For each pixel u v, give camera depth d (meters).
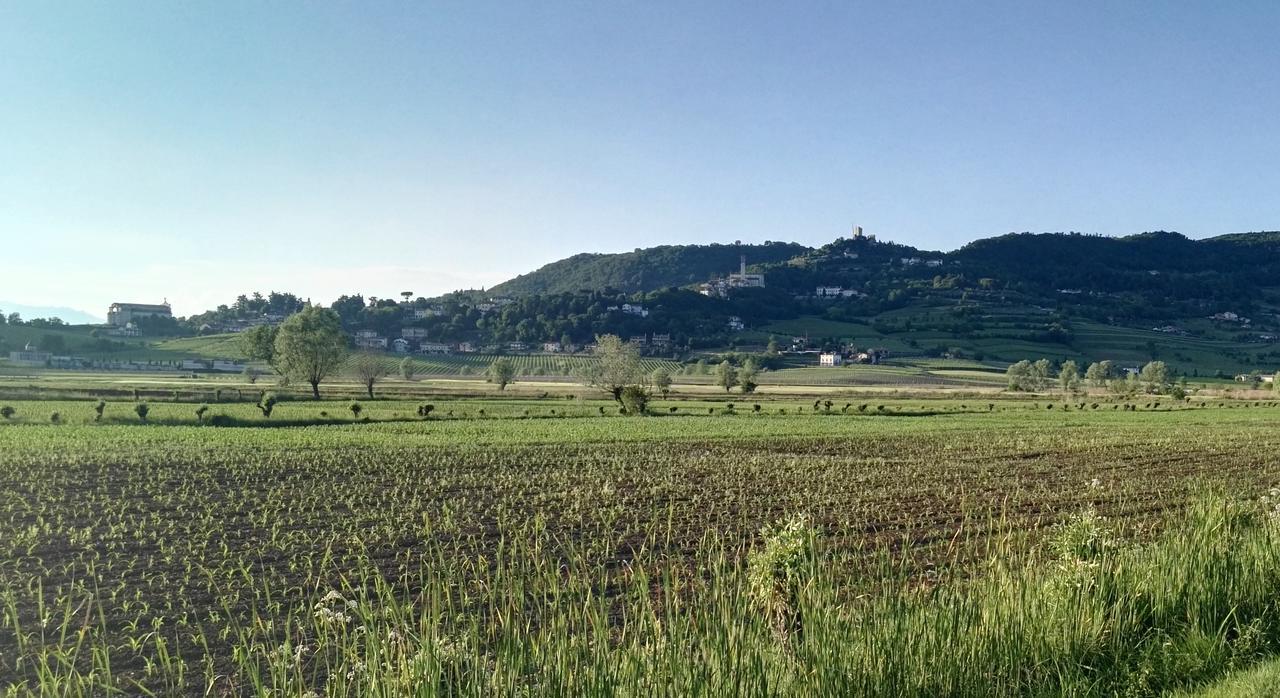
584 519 21.02
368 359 102.75
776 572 8.41
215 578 14.66
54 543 17.64
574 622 7.44
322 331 98.69
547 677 6.57
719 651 7.01
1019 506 23.34
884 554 9.59
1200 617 9.34
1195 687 7.79
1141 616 9.33
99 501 23.23
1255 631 8.91
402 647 6.49
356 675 6.75
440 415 67.44
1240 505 13.56
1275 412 83.38
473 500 24.14
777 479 29.39
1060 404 102.12
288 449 37.69
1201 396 128.88
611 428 54.66
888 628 7.83
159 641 7.47
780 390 140.00
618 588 12.84
